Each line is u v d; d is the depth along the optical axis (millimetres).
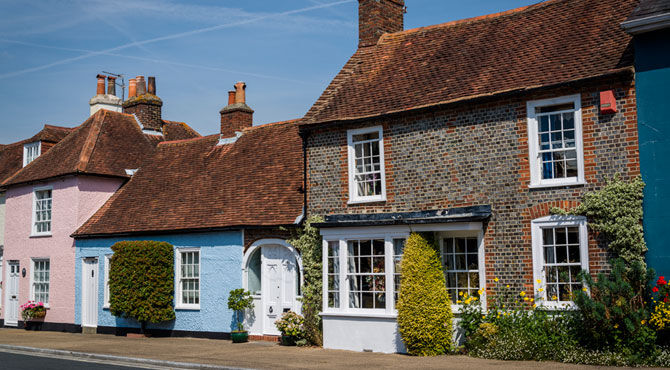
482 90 14891
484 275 14414
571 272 13492
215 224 18938
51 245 23703
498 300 14195
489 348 13492
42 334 21484
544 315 13461
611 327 12102
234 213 18969
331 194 17062
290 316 16578
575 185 13484
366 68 18672
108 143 24656
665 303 11867
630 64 13109
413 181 15727
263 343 17453
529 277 13844
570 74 13812
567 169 13844
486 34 17250
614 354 11969
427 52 17859
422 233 14883
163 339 19125
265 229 18109
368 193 16625
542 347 12898
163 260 19906
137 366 13656
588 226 13234
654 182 12656
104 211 22859
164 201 21516
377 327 15328
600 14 15461
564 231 13656
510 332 13484
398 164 16000
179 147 24250
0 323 25609
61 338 19719
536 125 14164
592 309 12156
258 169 20469
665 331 12125
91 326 21984
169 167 23359
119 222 21766
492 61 15898
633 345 11977
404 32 19312
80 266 22547
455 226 14453
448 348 14406
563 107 14039
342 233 16078
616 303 11961
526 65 15023
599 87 13398
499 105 14602
